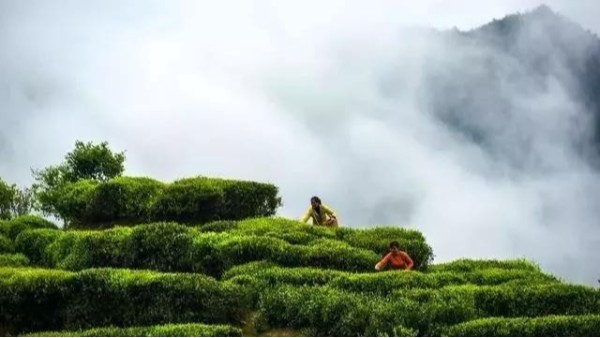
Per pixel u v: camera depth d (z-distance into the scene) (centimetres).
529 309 1769
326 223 2670
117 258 2428
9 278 1903
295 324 1778
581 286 1825
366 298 1767
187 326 1594
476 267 2419
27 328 1870
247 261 2234
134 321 1806
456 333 1579
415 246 2400
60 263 2570
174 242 2373
